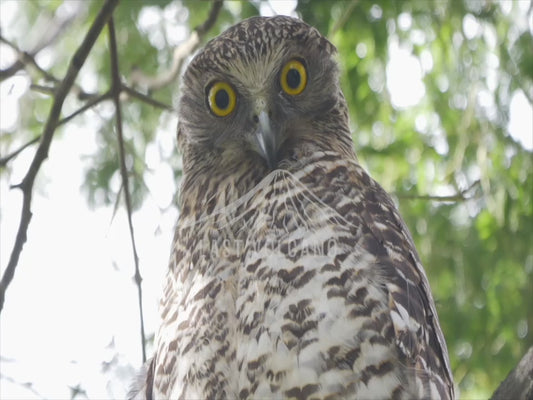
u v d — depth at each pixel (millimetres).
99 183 15523
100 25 10281
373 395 7953
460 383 15680
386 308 8172
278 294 8188
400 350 8102
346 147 9883
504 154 15312
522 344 15766
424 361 8242
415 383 8023
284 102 9586
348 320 8070
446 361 8867
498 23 15539
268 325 8117
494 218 15633
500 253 15648
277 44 9602
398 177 15859
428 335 8609
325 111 9812
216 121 9672
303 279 8203
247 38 9641
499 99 15375
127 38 16297
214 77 9680
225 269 8555
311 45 9789
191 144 9922
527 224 15461
